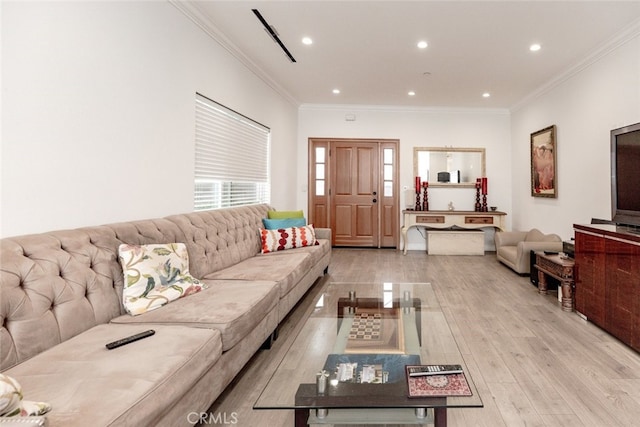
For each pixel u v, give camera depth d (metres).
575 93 4.05
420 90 5.16
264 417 1.58
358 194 6.44
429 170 6.29
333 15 2.98
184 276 2.07
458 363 1.52
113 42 2.07
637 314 2.15
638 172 2.50
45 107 1.67
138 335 1.40
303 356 1.61
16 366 1.19
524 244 4.13
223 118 3.49
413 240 6.35
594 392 1.75
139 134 2.30
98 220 1.98
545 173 4.73
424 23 3.10
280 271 2.63
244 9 2.89
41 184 1.66
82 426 0.87
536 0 2.71
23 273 1.34
